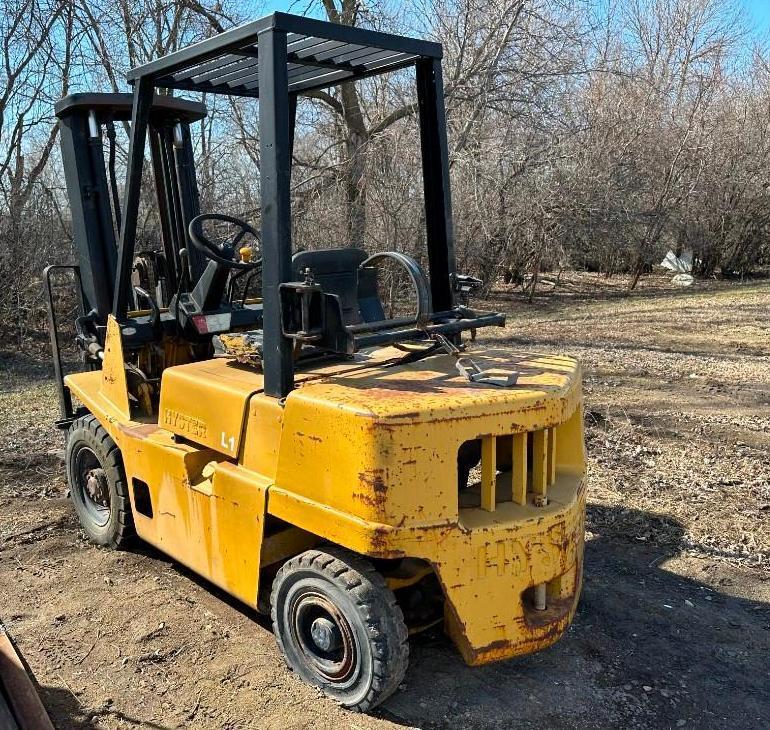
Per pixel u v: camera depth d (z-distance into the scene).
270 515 3.21
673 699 3.18
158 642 3.56
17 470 5.83
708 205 24.33
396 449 2.71
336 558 3.00
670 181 21.30
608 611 3.85
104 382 4.39
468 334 12.78
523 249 18.88
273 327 3.10
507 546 2.93
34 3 13.66
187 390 3.59
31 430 6.84
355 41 3.24
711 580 4.19
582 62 17.31
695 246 25.02
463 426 2.82
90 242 4.59
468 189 16.80
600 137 19.28
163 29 15.43
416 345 3.90
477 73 15.71
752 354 10.66
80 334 4.73
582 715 3.06
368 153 14.68
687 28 28.39
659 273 26.27
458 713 3.06
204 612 3.82
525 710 3.09
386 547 2.73
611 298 19.55
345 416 2.79
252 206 15.39
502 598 2.95
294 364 3.45
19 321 12.16
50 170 15.23
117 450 4.30
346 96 15.32
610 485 5.47
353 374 3.33
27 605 3.91
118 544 4.46
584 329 13.24
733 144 24.59
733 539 4.65
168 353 4.23
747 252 25.31
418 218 15.02
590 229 19.00
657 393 8.24
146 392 4.14
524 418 2.96
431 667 3.37
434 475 2.78
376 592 2.91
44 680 3.28
